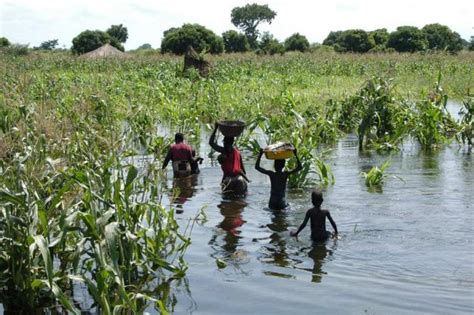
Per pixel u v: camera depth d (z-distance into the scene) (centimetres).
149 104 2100
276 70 4238
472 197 1088
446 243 845
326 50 7175
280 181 1048
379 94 1806
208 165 1434
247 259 793
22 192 726
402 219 960
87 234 671
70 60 4619
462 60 4372
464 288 688
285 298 666
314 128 1770
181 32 6288
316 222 868
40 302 684
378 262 775
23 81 1436
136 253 728
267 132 1639
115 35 9125
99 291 625
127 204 735
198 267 766
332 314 623
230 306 649
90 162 934
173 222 782
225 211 1028
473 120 1834
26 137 913
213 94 2356
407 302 651
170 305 655
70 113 1415
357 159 1476
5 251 701
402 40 6794
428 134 1648
